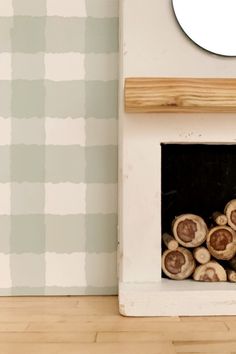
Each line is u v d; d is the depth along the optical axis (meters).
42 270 1.76
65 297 1.74
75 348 1.16
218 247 1.63
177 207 1.80
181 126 1.57
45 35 1.78
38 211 1.76
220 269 1.62
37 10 1.77
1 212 1.75
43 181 1.76
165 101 1.45
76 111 1.77
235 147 1.80
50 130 1.77
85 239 1.76
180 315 1.47
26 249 1.75
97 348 1.16
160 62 1.60
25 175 1.76
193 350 1.14
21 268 1.75
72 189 1.77
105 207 1.77
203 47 1.59
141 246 1.58
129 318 1.45
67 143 1.77
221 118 1.58
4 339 1.24
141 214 1.58
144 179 1.58
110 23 1.79
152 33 1.60
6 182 1.75
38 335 1.27
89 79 1.78
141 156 1.58
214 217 1.69
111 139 1.77
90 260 1.76
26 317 1.46
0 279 1.75
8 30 1.77
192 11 1.61
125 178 1.58
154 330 1.31
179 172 1.80
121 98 1.65
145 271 1.59
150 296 1.47
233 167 1.80
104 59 1.78
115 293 1.77
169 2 1.61
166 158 1.80
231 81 1.46
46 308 1.57
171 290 1.50
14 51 1.77
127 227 1.58
